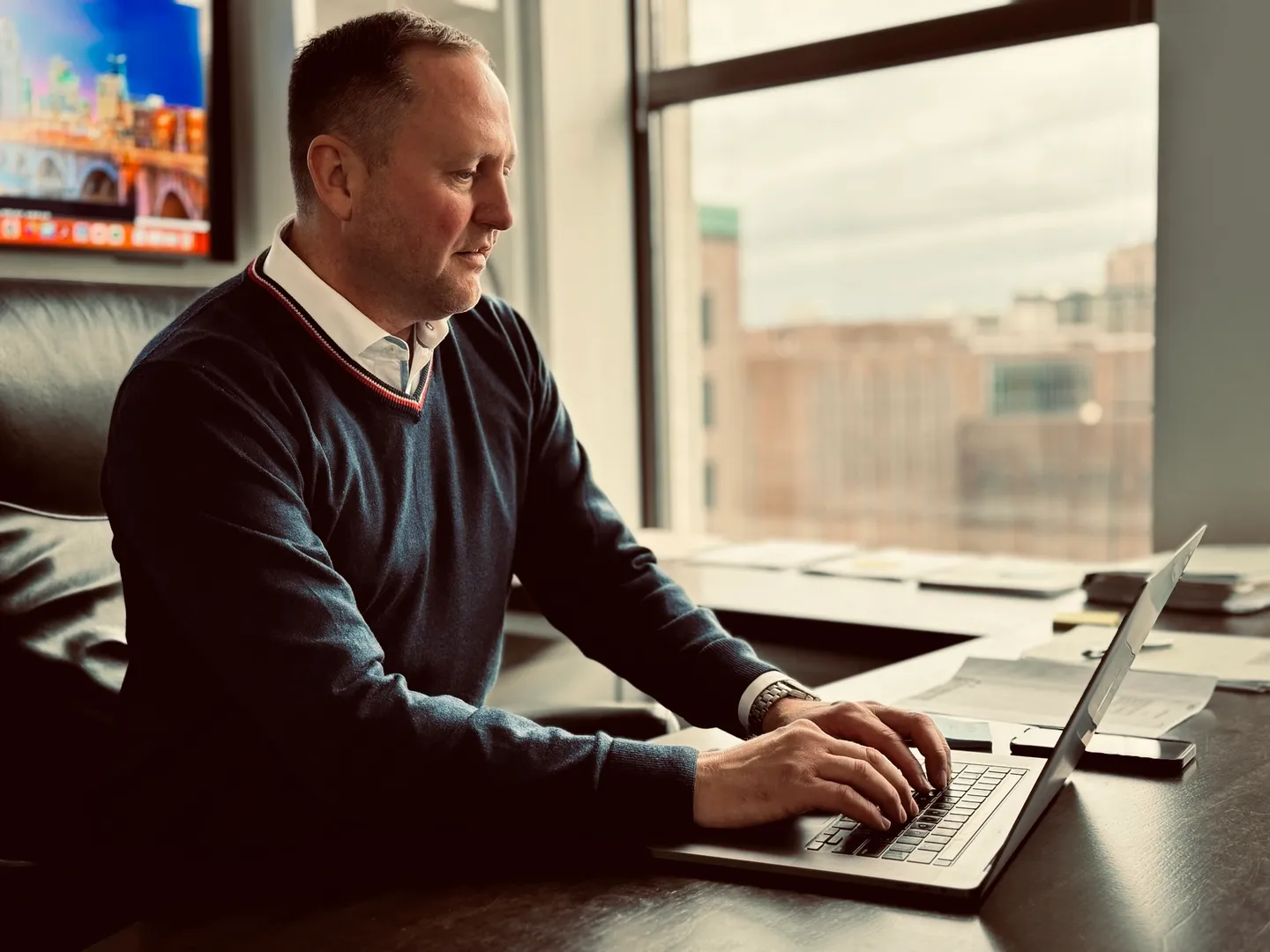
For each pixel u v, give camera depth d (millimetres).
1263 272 2180
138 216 2348
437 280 1206
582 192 3145
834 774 952
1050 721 1231
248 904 863
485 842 970
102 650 1425
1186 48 2223
